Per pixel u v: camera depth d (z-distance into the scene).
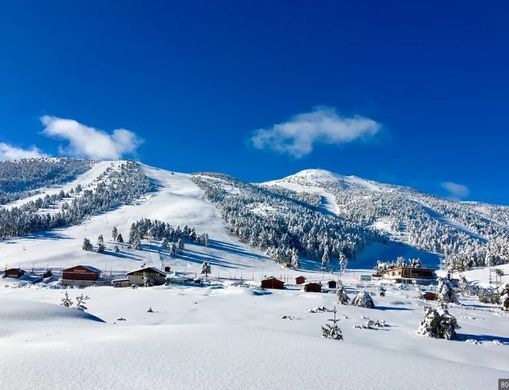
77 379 14.02
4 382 13.62
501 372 17.80
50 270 126.88
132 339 20.80
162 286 94.12
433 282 139.88
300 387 13.95
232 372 15.32
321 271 194.12
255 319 51.38
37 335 24.89
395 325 50.47
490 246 190.25
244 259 192.75
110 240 183.75
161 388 13.34
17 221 190.50
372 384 14.69
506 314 70.06
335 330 33.75
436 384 15.12
